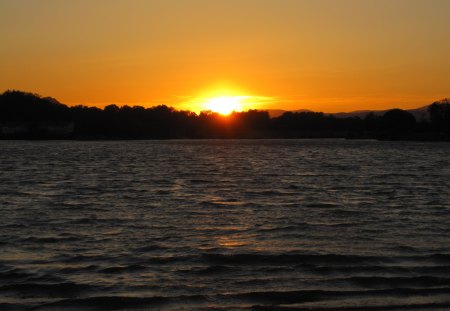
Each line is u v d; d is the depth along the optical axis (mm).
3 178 52469
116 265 18031
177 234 23078
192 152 130000
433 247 20438
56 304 14375
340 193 39125
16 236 22531
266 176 55688
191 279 16500
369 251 19828
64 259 18812
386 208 30938
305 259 18688
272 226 24969
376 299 14617
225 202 33656
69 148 158250
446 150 140375
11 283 16062
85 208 30812
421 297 14758
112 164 78875
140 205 32156
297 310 13844
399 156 106500
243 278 16562
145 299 14703
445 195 37844
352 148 157625
